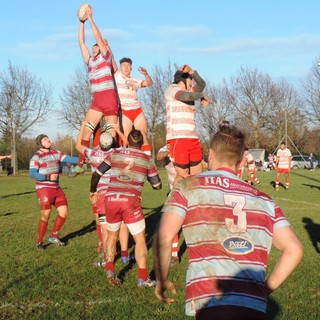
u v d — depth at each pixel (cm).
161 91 5184
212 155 328
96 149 782
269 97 6400
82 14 789
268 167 5228
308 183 2720
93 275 731
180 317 552
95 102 806
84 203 1711
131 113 861
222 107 6066
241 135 328
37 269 761
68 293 639
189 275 296
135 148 698
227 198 301
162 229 294
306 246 928
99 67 794
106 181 781
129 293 645
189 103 791
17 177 3944
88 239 1034
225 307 278
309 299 614
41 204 935
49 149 959
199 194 301
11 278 707
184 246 953
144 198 1895
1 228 1165
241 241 291
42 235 930
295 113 6488
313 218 1289
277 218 305
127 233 820
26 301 605
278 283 290
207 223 294
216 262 288
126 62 854
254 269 288
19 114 4784
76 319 544
